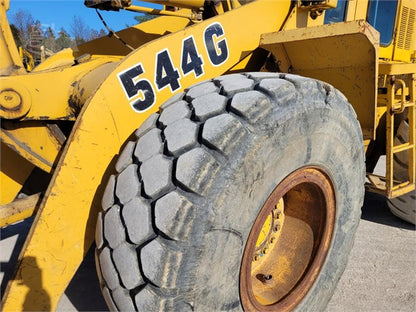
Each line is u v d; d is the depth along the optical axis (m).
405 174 3.04
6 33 1.70
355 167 1.93
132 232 1.27
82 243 1.50
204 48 1.79
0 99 1.59
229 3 2.45
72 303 2.26
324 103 1.62
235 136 1.29
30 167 2.15
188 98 1.50
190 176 1.22
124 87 1.55
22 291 1.38
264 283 1.85
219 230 1.28
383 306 2.26
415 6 3.75
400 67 2.54
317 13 2.30
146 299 1.24
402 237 3.22
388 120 2.59
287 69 2.22
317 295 1.91
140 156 1.39
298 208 1.93
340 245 1.98
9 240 3.07
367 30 1.75
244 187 1.33
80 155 1.45
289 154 1.49
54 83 1.81
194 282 1.26
